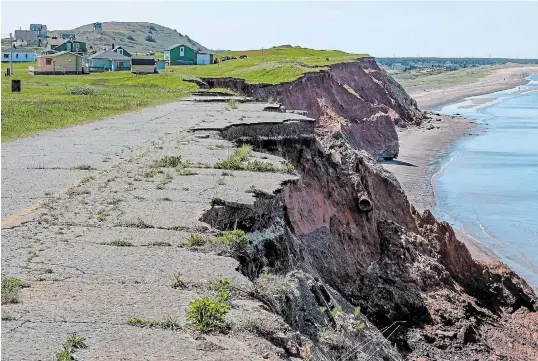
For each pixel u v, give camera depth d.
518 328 25.25
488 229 42.31
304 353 10.36
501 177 58.16
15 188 17.97
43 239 13.70
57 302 10.67
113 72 95.62
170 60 120.25
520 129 92.62
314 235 24.84
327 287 20.55
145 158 22.27
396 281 25.23
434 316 24.09
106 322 10.05
